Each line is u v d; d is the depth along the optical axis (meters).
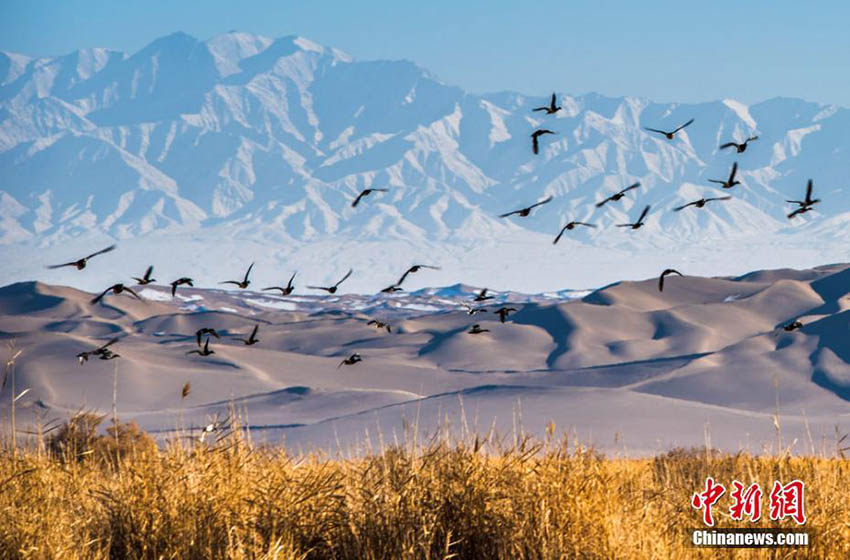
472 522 16.30
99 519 16.52
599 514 16.23
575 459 17.33
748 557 16.77
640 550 16.06
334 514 16.42
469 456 17.31
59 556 14.99
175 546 15.69
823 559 16.69
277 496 16.61
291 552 15.27
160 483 16.83
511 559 15.76
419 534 15.83
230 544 15.03
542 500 16.28
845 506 17.80
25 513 16.25
